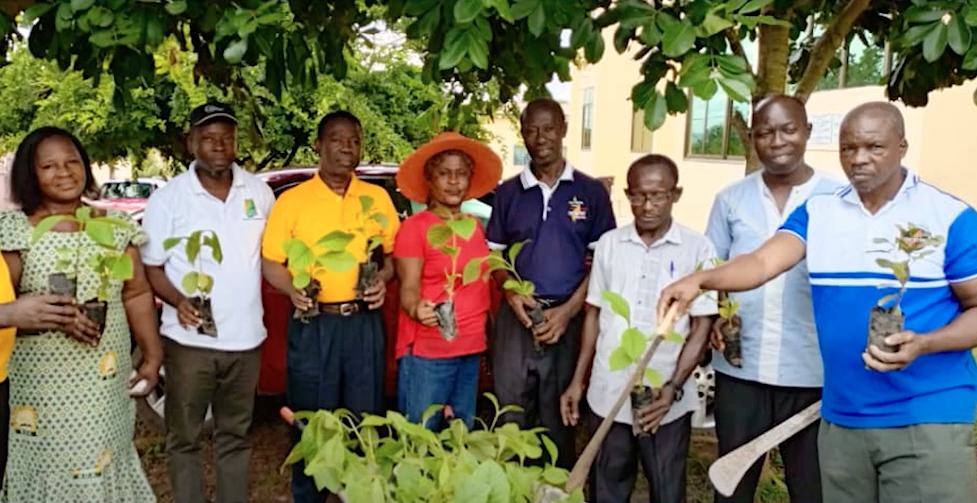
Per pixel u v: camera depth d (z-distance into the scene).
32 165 2.37
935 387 1.99
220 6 2.15
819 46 3.34
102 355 2.48
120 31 2.01
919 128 7.37
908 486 2.02
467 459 1.54
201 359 2.84
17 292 2.39
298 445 1.67
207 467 3.78
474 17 1.80
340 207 2.93
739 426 2.73
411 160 2.85
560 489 1.66
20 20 2.34
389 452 1.67
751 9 1.87
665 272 2.64
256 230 2.96
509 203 3.06
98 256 1.87
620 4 2.02
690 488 3.63
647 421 2.50
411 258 2.83
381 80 6.93
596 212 3.07
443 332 2.62
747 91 1.82
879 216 2.03
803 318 2.60
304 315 2.85
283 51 2.84
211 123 2.83
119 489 2.61
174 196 2.85
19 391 2.42
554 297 2.98
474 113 3.91
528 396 3.04
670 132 12.65
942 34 1.97
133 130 5.97
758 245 2.69
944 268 1.96
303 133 6.57
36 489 2.46
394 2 2.12
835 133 8.77
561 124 3.00
